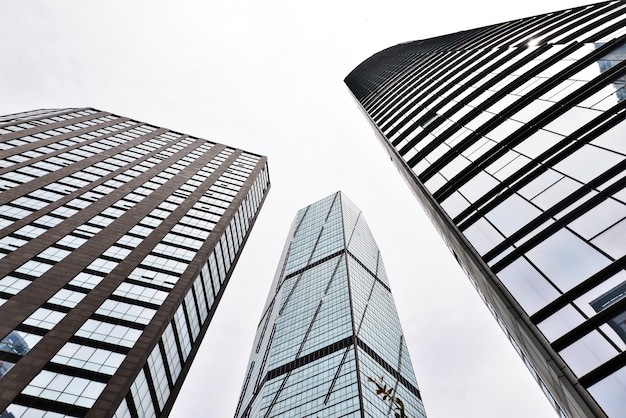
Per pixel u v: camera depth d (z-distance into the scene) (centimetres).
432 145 2919
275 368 9506
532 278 1437
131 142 8344
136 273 4712
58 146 6912
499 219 1780
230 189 7844
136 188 6575
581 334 1170
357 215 17212
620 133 1555
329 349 9250
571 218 1452
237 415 10569
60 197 5531
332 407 7431
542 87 2320
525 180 1800
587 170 1553
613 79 1873
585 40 2469
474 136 2497
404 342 11488
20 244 4419
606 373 1052
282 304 12269
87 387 3281
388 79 7056
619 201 1332
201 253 5525
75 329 3703
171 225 5903
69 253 4591
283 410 7962
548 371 1272
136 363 3631
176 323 4694
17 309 3653
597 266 1248
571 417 1277
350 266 12494
